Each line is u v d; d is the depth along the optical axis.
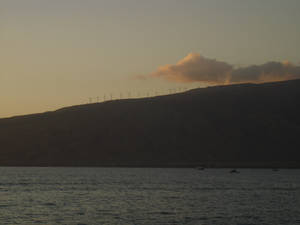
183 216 58.12
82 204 69.00
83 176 148.62
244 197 80.69
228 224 52.94
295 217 58.09
